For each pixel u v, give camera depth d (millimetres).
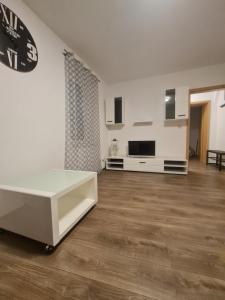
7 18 1487
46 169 2002
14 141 1580
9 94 1522
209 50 2562
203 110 4430
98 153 3451
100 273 924
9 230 1234
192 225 1394
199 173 3189
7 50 1494
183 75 3314
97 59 2822
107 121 3744
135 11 1765
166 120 3535
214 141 4168
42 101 1931
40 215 1089
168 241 1192
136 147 3621
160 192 2188
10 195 1186
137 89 3721
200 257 1029
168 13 1795
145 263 990
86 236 1268
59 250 1113
